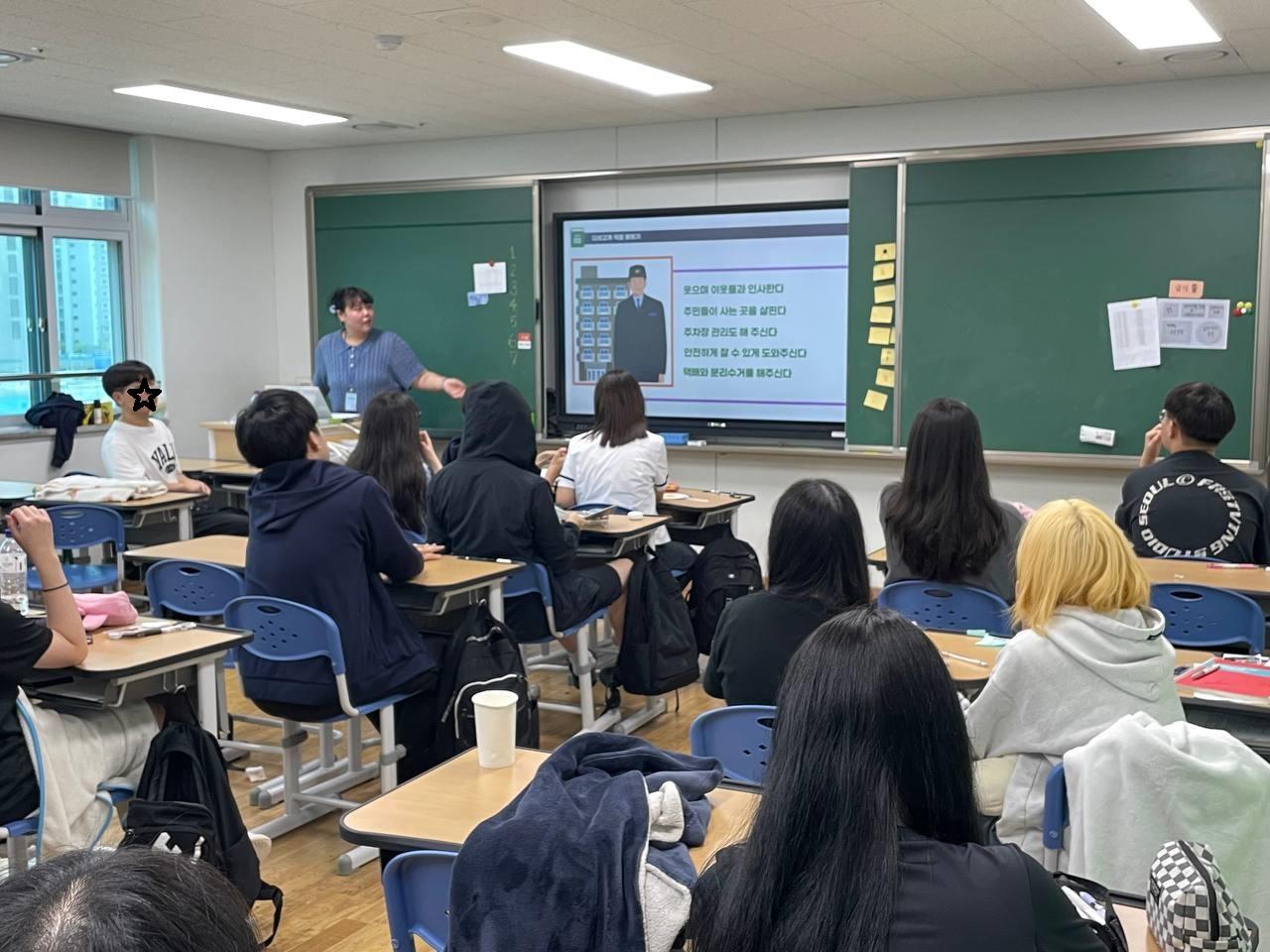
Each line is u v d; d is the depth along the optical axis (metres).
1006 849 1.24
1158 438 4.70
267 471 3.57
